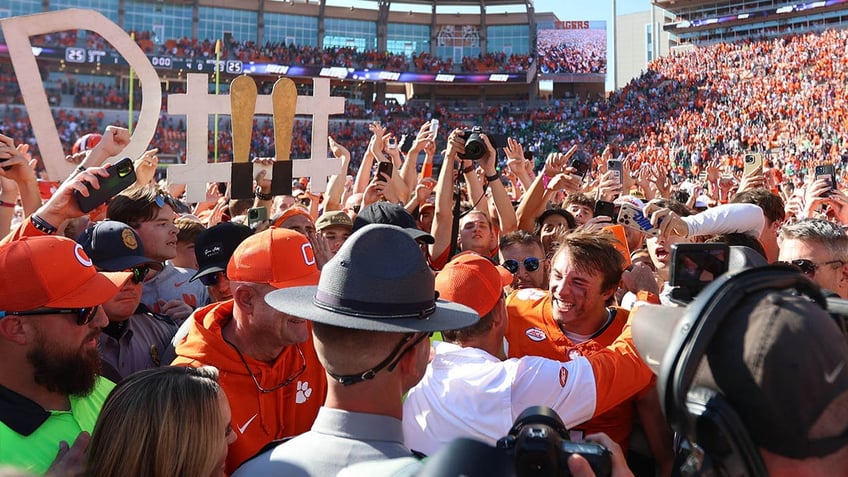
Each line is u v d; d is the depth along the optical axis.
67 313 2.09
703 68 47.72
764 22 54.00
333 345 1.56
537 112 49.03
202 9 47.34
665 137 41.41
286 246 2.46
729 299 0.84
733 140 38.03
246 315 2.48
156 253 3.73
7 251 2.06
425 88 52.16
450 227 4.56
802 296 0.87
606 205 4.86
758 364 0.79
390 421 1.58
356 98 51.00
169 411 1.81
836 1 49.53
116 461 1.78
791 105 39.56
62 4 42.59
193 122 4.33
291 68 45.81
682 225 3.21
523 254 3.96
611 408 2.40
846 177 19.44
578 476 1.08
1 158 3.16
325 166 5.05
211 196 7.29
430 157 6.69
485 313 2.36
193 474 1.82
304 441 1.58
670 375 0.85
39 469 1.97
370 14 51.00
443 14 51.72
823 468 0.79
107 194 2.88
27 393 2.08
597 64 50.59
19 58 3.85
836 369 0.78
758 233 3.39
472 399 2.18
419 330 1.54
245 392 2.49
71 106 40.44
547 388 2.14
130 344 3.06
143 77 4.20
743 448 0.79
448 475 0.85
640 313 1.11
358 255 1.59
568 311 2.76
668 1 57.12
